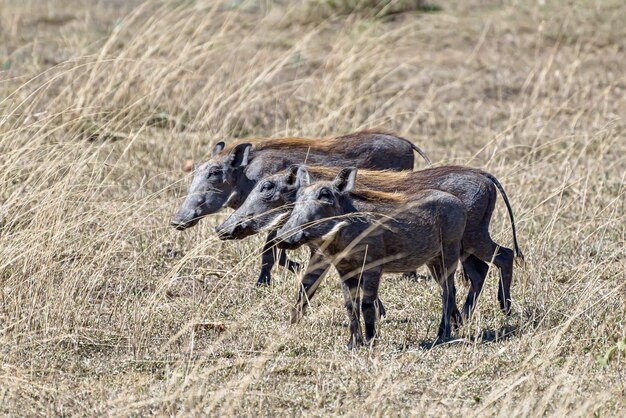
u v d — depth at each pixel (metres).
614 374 22.06
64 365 23.06
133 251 29.48
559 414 19.09
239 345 24.25
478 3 67.50
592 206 33.94
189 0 59.75
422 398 20.08
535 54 56.19
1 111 36.41
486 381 21.86
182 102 43.09
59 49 54.03
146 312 25.27
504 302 26.66
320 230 23.36
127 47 43.97
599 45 58.97
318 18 61.69
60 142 31.61
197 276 28.83
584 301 24.92
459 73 53.91
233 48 52.00
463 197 26.05
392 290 28.92
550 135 45.03
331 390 21.50
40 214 27.08
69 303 25.30
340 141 30.08
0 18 61.31
